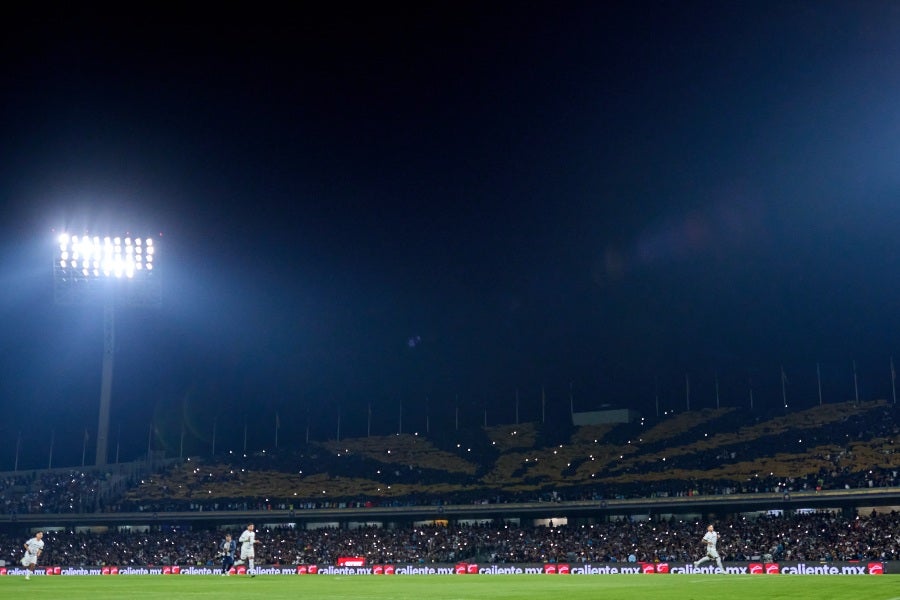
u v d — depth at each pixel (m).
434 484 122.31
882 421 114.56
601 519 105.56
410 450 135.25
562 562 88.31
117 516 113.31
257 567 91.44
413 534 106.00
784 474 105.88
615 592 31.30
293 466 131.50
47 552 106.75
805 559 81.62
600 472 118.69
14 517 113.06
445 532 105.81
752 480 105.38
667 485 107.81
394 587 39.50
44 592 34.72
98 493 120.75
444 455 132.25
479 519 109.75
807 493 91.50
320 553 101.31
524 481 119.69
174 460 134.25
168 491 123.12
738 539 89.25
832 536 86.25
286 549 103.69
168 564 100.06
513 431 138.38
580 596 29.11
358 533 108.19
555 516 103.81
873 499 88.19
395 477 125.69
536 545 97.88
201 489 123.94
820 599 25.94
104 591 35.41
